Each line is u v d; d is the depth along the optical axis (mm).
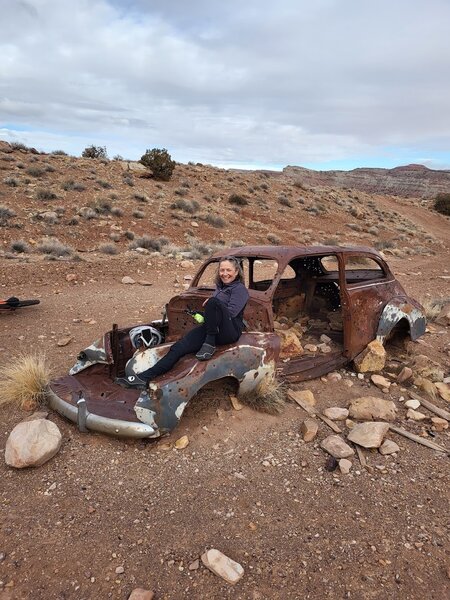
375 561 2760
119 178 28031
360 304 5535
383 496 3406
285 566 2719
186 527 3045
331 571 2678
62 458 3777
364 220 35125
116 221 19953
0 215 17328
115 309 8969
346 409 4703
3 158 26750
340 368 5766
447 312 8625
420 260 22484
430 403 4980
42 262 13320
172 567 2707
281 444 4070
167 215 22609
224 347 4184
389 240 28906
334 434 4281
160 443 3979
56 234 17078
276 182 41594
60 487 3436
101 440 4020
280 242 22656
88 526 3043
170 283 12242
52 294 10211
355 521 3123
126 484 3488
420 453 4031
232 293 4234
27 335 7125
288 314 6781
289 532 3006
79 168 28500
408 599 2494
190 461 3777
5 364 5852
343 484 3535
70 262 13625
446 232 43719
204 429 4191
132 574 2652
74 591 2531
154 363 4262
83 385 4500
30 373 4785
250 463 3779
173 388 3795
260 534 2984
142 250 16453
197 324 4953
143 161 31438
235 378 4301
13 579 2607
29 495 3350
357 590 2545
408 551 2848
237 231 23125
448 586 2588
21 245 14719
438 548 2881
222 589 2551
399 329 6445
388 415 4578
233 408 4484
